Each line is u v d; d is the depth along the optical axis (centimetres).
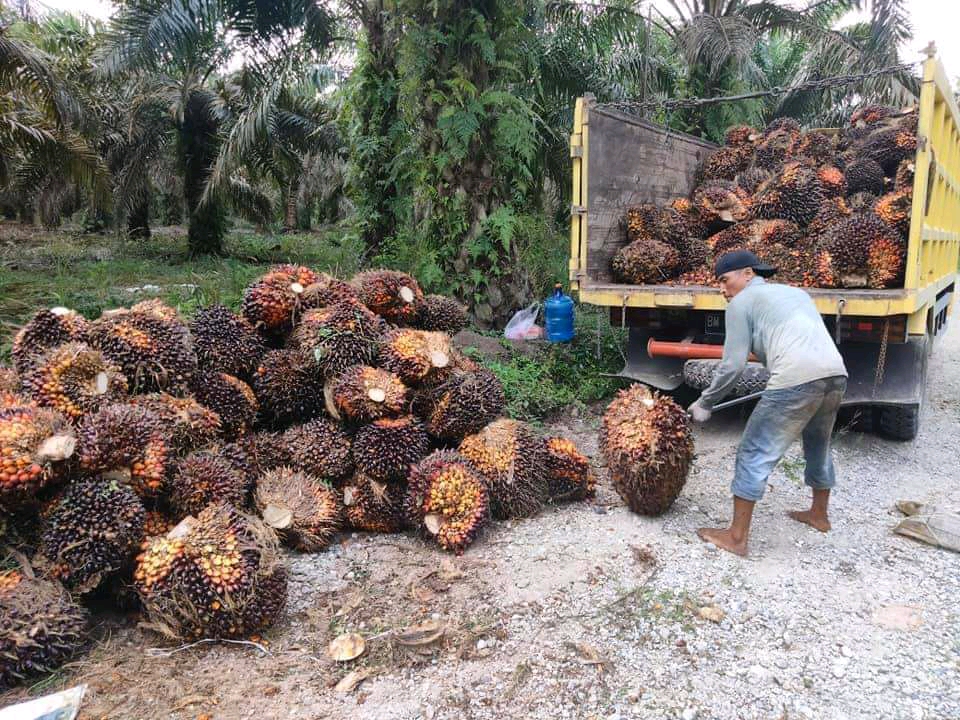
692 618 320
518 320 821
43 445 297
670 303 552
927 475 495
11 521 304
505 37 789
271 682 280
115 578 317
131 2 967
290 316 459
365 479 402
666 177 725
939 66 502
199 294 819
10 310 785
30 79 943
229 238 2019
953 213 706
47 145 1128
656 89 1253
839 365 359
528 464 421
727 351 380
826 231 554
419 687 278
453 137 766
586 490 449
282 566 323
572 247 591
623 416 416
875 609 327
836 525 414
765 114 1380
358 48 1007
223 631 300
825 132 774
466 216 816
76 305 787
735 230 625
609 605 329
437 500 378
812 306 374
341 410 418
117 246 1684
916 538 395
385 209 1026
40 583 288
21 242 1855
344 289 485
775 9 1198
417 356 436
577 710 264
